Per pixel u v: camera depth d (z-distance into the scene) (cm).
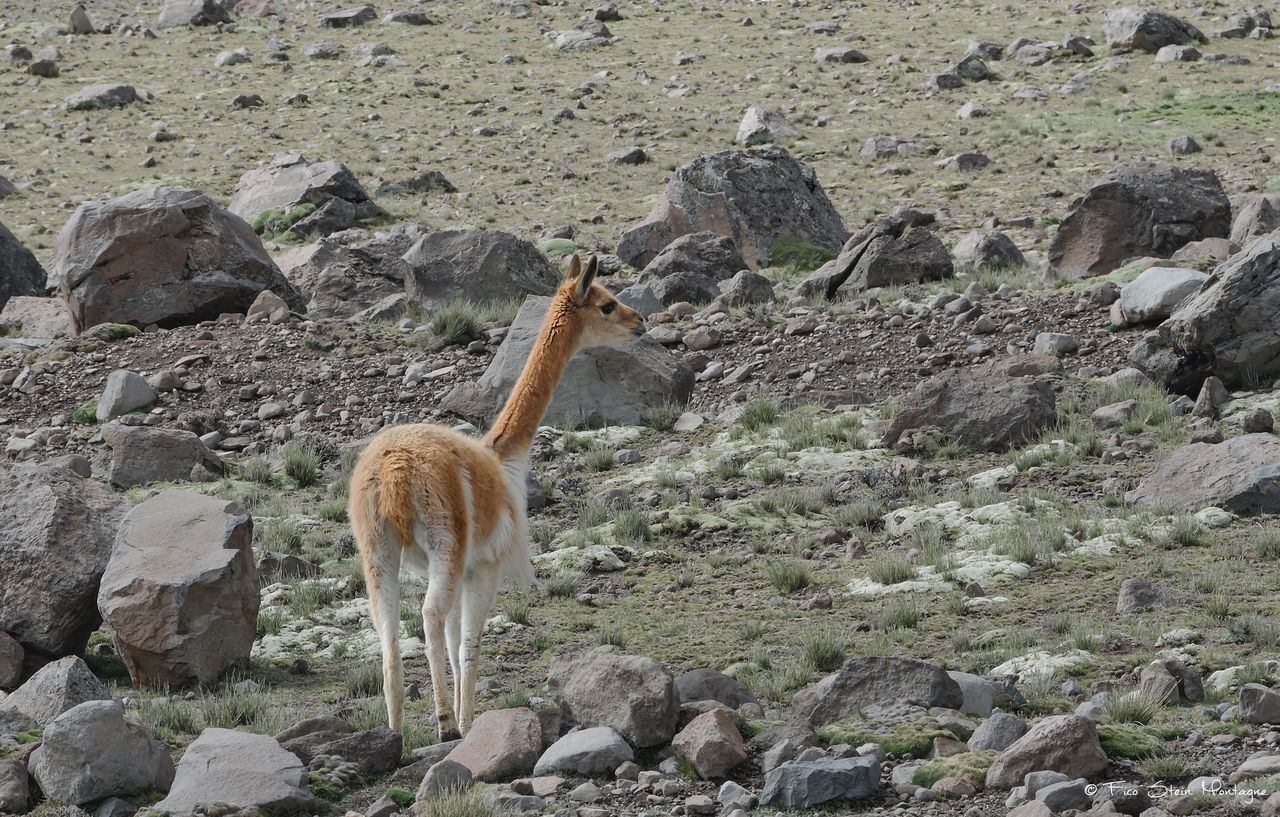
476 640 2339
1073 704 2381
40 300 7906
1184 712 2248
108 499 3119
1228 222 6956
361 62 15862
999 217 9212
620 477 4628
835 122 12462
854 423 4869
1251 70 12912
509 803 1934
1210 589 3045
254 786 1961
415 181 11088
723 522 4006
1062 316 5816
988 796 1909
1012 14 16238
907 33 15675
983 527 3759
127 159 12512
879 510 4034
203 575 2844
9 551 2925
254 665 3005
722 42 15875
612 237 9406
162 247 6975
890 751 2091
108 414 5744
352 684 2806
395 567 2248
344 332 6538
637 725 2173
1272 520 3566
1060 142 11219
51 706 2347
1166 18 13962
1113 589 3136
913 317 6116
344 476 4834
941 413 4641
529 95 14162
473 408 5366
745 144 11919
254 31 17838
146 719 2489
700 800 1925
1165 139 10994
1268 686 2334
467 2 18712
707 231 8450
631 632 3123
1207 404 4622
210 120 13825
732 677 2592
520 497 2528
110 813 1970
